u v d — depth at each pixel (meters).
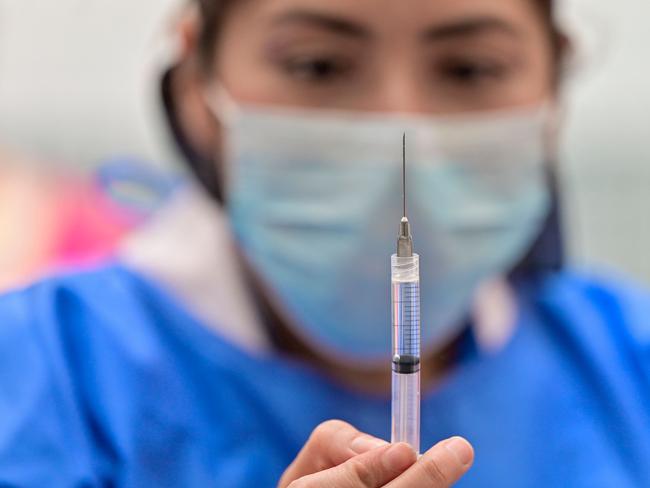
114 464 1.02
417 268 0.74
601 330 1.31
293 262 1.16
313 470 0.76
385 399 1.17
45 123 1.90
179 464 1.05
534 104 1.18
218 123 1.22
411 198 1.11
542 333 1.29
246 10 1.10
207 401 1.12
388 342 1.16
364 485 0.67
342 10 1.03
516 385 1.21
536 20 1.15
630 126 2.00
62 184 1.86
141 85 1.90
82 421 1.03
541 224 1.33
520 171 1.19
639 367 1.27
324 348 1.20
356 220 1.12
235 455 1.10
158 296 1.18
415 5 1.02
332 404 1.15
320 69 1.09
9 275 1.74
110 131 1.91
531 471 1.15
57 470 0.97
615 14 1.94
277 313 1.21
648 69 1.98
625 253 2.02
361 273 1.14
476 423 1.17
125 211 1.77
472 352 1.25
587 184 2.02
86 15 1.90
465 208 1.15
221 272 1.21
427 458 0.66
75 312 1.15
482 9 1.05
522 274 1.34
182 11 1.25
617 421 1.20
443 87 1.11
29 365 1.05
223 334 1.16
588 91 1.99
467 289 1.19
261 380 1.14
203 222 1.26
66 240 1.79
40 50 1.90
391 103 1.09
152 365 1.10
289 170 1.13
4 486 0.92
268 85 1.11
